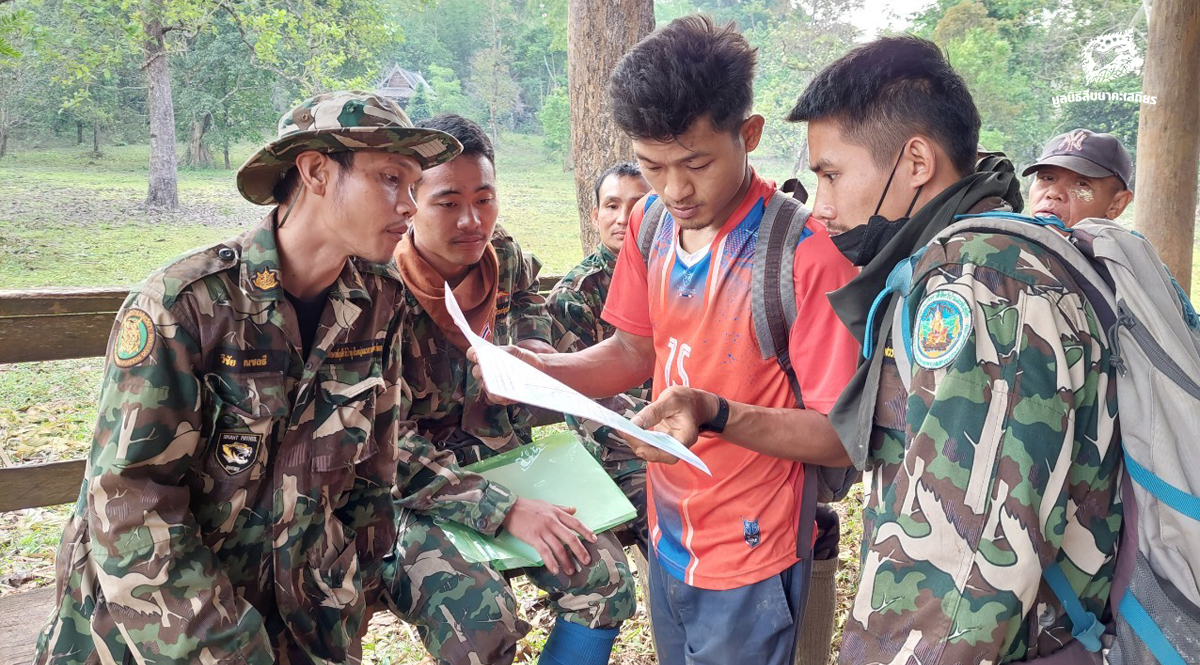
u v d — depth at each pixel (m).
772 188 1.77
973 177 1.25
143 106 43.53
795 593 1.83
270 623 1.68
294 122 1.51
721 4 56.88
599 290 2.92
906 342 1.19
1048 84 21.92
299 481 1.62
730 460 1.80
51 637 1.53
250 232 1.57
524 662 3.18
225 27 35.03
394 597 1.96
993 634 1.01
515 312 2.52
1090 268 1.13
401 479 2.08
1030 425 1.02
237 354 1.51
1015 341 1.05
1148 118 5.54
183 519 1.47
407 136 1.50
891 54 1.29
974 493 1.03
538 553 1.97
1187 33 5.32
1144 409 1.07
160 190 24.67
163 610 1.43
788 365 1.75
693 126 1.57
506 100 57.56
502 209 28.03
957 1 25.36
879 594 1.09
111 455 1.41
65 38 30.53
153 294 1.44
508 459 2.31
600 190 2.90
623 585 2.01
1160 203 5.53
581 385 2.01
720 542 1.83
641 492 2.62
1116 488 1.12
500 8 61.34
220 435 1.53
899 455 1.23
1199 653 1.04
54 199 25.03
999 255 1.10
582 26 4.79
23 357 2.97
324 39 24.12
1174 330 1.13
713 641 1.85
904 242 1.29
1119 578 1.11
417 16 60.34
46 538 4.40
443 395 2.25
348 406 1.66
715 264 1.76
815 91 1.34
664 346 1.90
